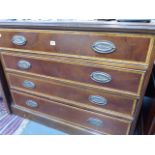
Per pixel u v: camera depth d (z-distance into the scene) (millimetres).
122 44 662
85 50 745
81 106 954
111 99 843
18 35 872
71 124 1072
